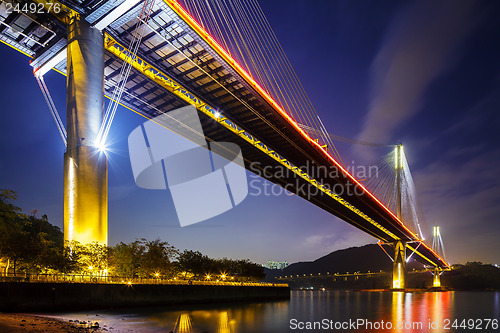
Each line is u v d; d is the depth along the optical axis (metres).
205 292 64.06
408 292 190.00
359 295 166.88
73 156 47.62
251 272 116.44
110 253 54.34
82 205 46.66
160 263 71.44
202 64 70.31
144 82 75.06
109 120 52.25
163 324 37.47
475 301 108.69
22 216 52.59
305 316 54.34
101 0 50.72
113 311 45.41
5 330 24.98
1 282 37.16
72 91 49.81
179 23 58.12
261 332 37.44
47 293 39.78
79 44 51.16
